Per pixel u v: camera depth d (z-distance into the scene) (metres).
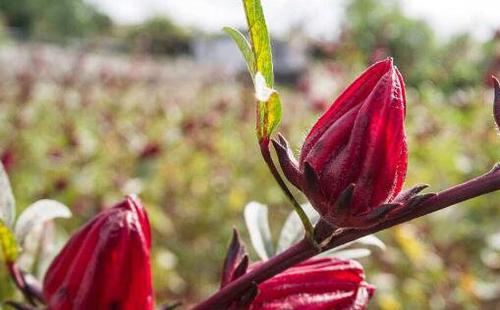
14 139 6.74
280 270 1.24
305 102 8.92
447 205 1.13
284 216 7.01
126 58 15.02
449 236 5.73
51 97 10.02
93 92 10.67
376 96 1.13
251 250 6.19
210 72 16.78
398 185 1.15
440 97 9.41
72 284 1.34
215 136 8.65
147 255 1.33
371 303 5.20
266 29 1.12
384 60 1.18
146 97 12.16
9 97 9.15
